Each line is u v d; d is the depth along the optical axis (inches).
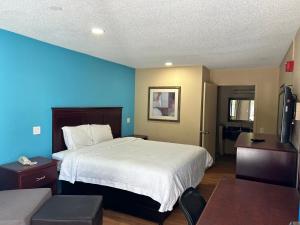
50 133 139.2
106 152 134.3
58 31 111.0
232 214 56.5
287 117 100.0
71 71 152.9
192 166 128.5
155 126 222.8
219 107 271.9
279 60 170.1
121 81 207.9
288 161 93.7
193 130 205.0
